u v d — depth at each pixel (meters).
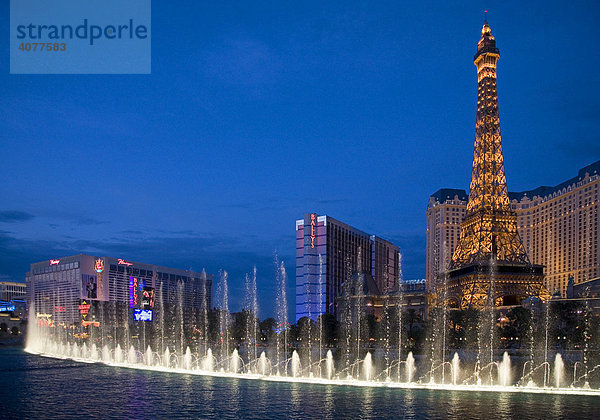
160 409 79.69
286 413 76.88
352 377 131.25
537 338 165.38
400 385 102.50
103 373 126.50
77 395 92.19
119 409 79.69
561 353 145.25
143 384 105.56
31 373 127.50
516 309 173.75
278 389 97.94
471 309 183.00
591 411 77.69
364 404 82.94
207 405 82.50
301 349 192.25
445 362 148.50
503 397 89.06
